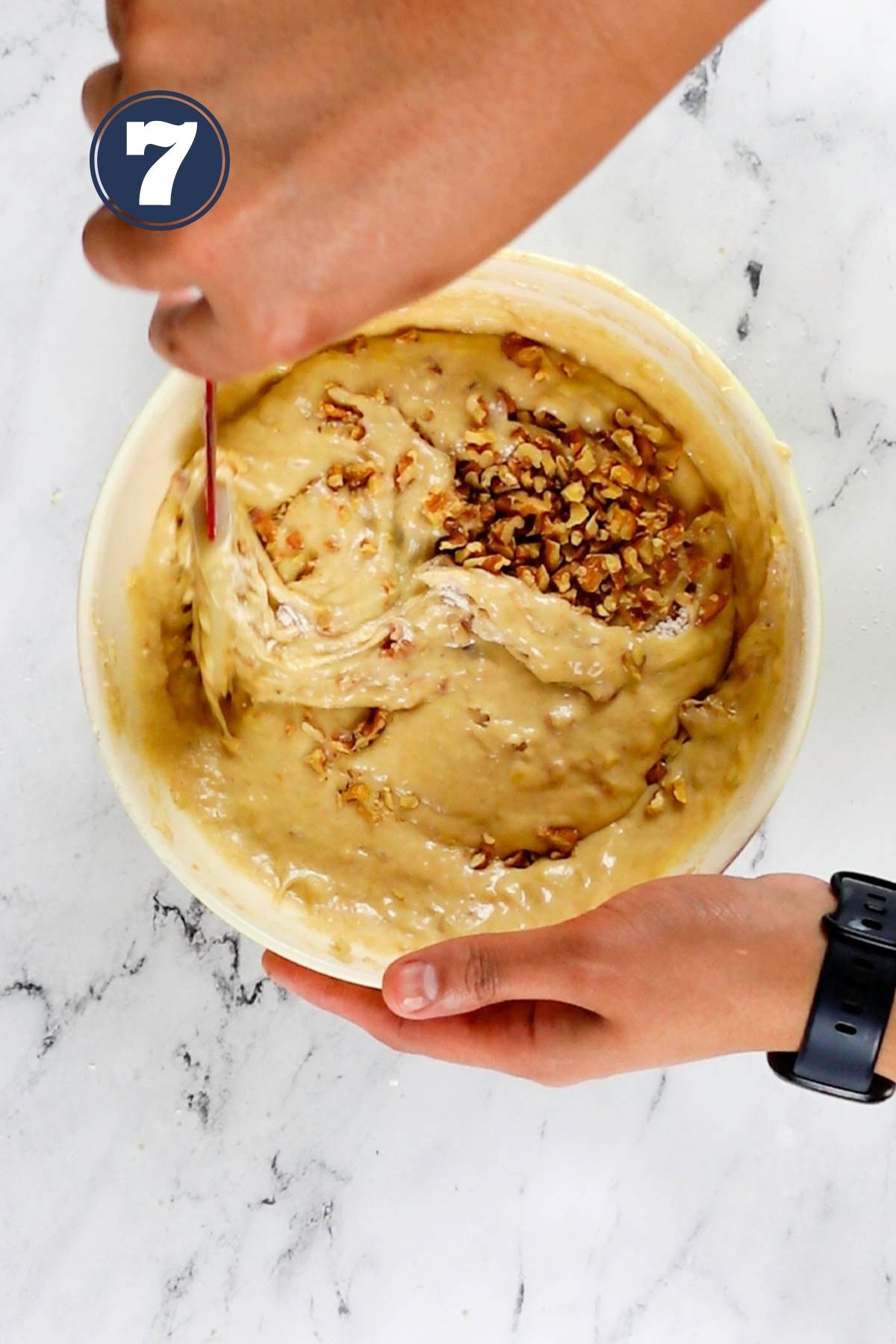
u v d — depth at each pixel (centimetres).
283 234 45
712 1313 76
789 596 67
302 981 70
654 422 71
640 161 74
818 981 63
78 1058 74
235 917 67
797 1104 77
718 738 70
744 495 69
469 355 70
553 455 70
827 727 75
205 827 70
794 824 76
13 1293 74
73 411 74
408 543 70
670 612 71
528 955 62
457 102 45
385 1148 76
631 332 68
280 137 45
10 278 74
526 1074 67
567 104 45
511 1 44
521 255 66
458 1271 76
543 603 69
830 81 75
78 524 74
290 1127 75
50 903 74
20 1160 74
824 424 75
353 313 46
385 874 70
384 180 45
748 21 74
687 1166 76
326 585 69
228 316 46
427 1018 63
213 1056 75
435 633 69
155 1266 75
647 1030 64
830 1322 76
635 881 70
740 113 75
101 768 74
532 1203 76
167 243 45
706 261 74
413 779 70
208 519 66
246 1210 75
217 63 45
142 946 75
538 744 70
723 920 64
